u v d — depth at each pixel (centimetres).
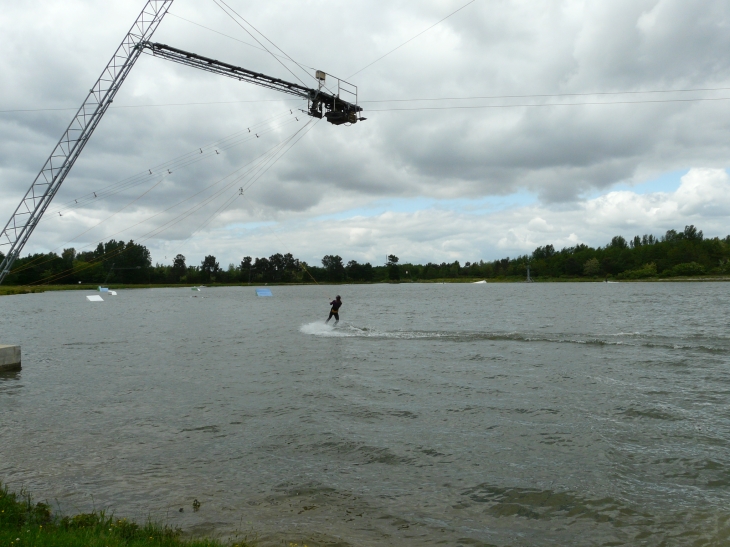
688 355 2994
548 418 1750
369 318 6184
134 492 1194
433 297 12519
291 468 1330
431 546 961
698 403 1928
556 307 7756
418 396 2066
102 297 15262
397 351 3256
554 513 1088
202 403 1989
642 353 3078
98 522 979
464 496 1166
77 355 3341
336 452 1441
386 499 1152
